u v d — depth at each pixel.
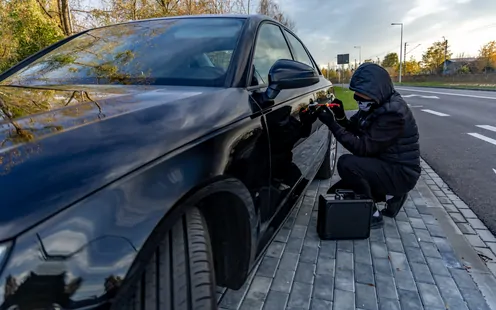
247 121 1.53
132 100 1.31
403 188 2.64
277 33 2.61
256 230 1.59
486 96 16.33
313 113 2.57
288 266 2.21
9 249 0.70
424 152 5.61
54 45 2.38
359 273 2.13
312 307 1.83
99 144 0.97
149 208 0.94
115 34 2.26
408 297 1.91
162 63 1.85
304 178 2.58
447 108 11.71
